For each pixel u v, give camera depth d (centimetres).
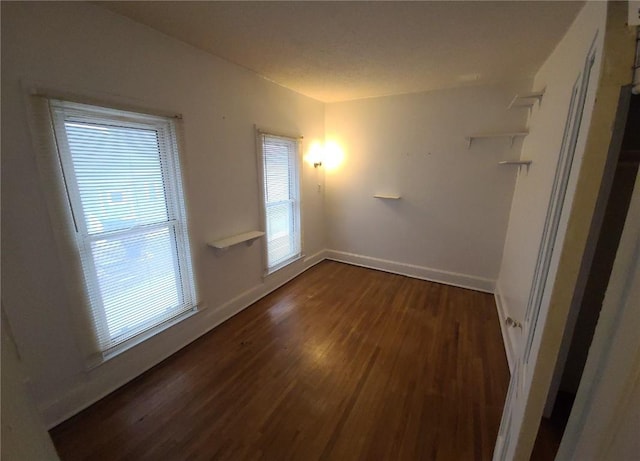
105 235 175
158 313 216
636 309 52
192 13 166
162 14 166
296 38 196
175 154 209
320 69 259
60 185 152
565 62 176
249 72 263
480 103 307
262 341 243
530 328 108
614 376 56
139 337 203
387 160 373
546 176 184
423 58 230
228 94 246
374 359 221
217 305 266
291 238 369
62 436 157
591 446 61
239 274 288
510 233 302
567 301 67
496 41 197
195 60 214
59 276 158
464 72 264
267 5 156
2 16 128
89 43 157
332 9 159
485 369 210
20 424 45
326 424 165
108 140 171
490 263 338
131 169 185
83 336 170
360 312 292
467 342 242
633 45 53
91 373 177
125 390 189
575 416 68
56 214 152
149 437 157
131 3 155
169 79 198
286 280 365
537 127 234
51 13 142
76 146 157
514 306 230
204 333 253
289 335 252
